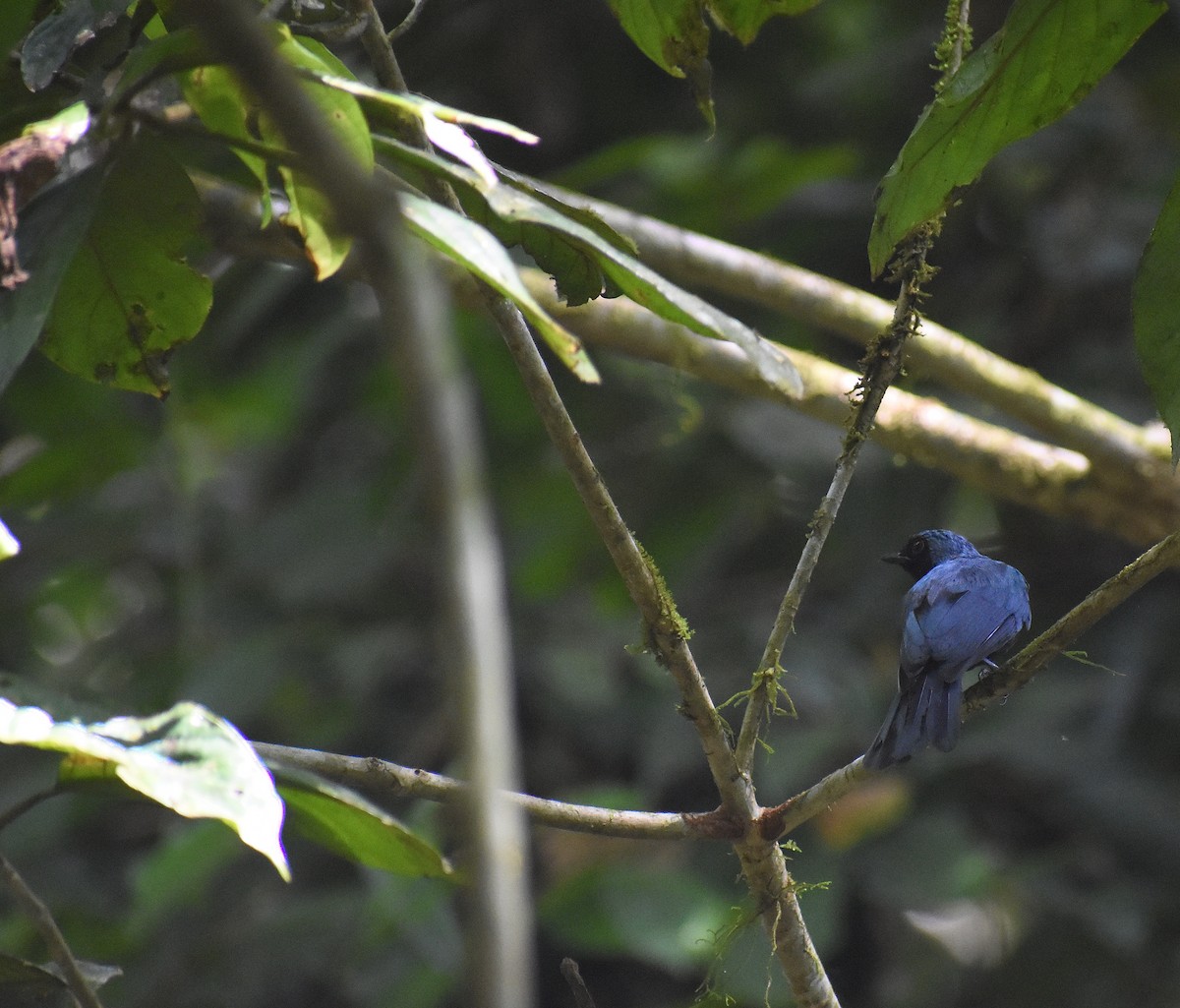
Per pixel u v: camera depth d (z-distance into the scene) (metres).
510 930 1.69
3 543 3.84
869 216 13.00
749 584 13.02
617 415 12.85
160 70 3.75
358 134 3.94
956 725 6.26
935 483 12.50
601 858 10.67
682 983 12.09
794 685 11.85
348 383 14.04
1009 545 12.51
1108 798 11.18
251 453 16.50
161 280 4.90
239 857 12.18
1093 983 11.37
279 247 7.80
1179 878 11.12
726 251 8.65
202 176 7.89
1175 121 12.38
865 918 12.68
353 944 11.13
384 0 13.06
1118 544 12.13
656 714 12.60
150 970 11.23
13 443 13.01
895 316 5.44
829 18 14.17
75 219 4.01
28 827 11.25
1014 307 12.99
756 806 5.12
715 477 12.59
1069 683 11.69
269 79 1.77
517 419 12.66
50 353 5.14
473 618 1.68
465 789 1.69
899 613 12.34
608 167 11.05
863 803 11.19
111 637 15.02
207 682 12.65
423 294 1.73
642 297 4.22
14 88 4.75
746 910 5.73
